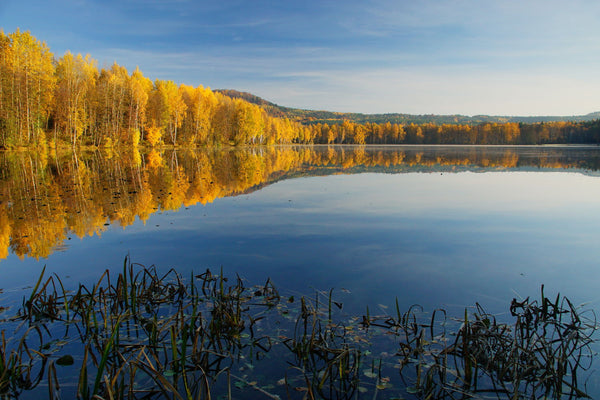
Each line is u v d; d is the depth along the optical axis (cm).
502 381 335
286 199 1323
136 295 514
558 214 1063
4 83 3114
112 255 682
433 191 1530
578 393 321
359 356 357
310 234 831
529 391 330
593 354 388
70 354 373
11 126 3053
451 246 743
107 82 4334
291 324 438
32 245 746
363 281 562
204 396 309
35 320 444
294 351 379
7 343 392
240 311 463
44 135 3419
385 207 1170
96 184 1627
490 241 784
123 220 973
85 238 796
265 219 991
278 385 327
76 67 3834
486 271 608
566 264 642
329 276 582
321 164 3216
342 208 1153
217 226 907
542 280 575
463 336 357
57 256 677
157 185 1639
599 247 740
